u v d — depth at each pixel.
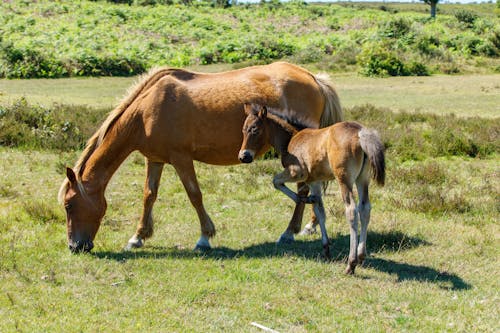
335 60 36.47
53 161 12.23
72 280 6.12
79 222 7.13
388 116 18.09
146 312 5.36
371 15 65.31
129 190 10.35
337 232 8.16
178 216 8.89
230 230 8.22
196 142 7.49
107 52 37.88
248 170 12.09
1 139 13.66
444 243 7.55
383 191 10.30
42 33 43.44
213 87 7.57
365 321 5.24
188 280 6.19
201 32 48.78
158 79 7.58
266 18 63.38
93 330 4.96
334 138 6.36
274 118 7.31
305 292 5.89
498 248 7.37
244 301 5.65
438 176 11.02
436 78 31.83
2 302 5.49
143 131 7.38
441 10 107.44
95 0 64.12
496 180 10.98
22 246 7.20
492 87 27.33
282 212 9.17
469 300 5.72
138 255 7.09
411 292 5.91
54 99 22.53
